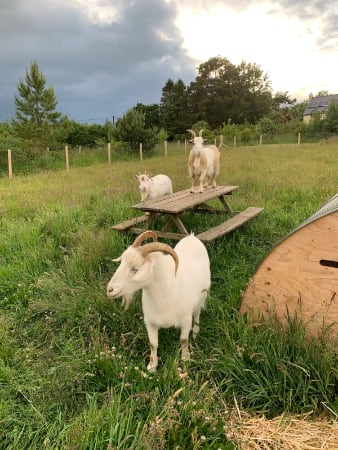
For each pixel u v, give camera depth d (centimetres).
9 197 969
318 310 339
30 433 266
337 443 263
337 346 326
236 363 313
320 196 825
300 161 1541
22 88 3014
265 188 934
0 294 479
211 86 6031
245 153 2091
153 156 2522
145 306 323
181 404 270
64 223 676
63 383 316
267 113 6116
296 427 276
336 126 3606
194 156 696
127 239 591
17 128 2878
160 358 347
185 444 250
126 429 251
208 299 421
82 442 240
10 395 311
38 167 1884
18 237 615
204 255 396
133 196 892
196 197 660
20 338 395
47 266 536
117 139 2575
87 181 1223
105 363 323
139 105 6125
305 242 331
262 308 363
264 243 602
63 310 416
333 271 325
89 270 491
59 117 3166
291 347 321
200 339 370
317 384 290
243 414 288
